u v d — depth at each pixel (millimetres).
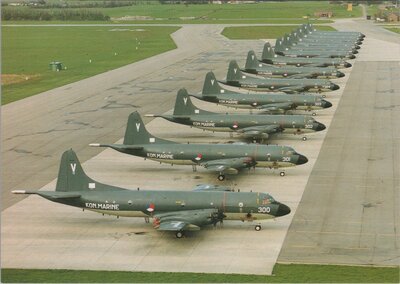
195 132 130500
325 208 86438
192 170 104562
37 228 81000
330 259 70250
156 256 72062
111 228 80875
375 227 79500
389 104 156500
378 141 121688
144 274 67125
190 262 70125
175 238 77250
